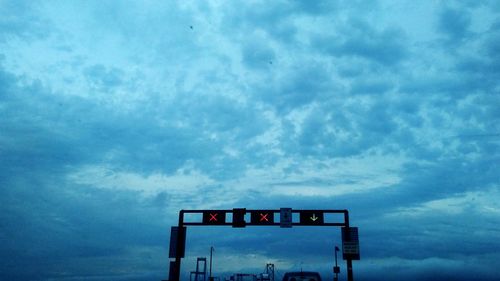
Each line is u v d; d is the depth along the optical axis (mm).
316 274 14312
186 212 25078
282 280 14594
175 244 24469
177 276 23906
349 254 22875
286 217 23828
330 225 23609
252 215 24172
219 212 24656
